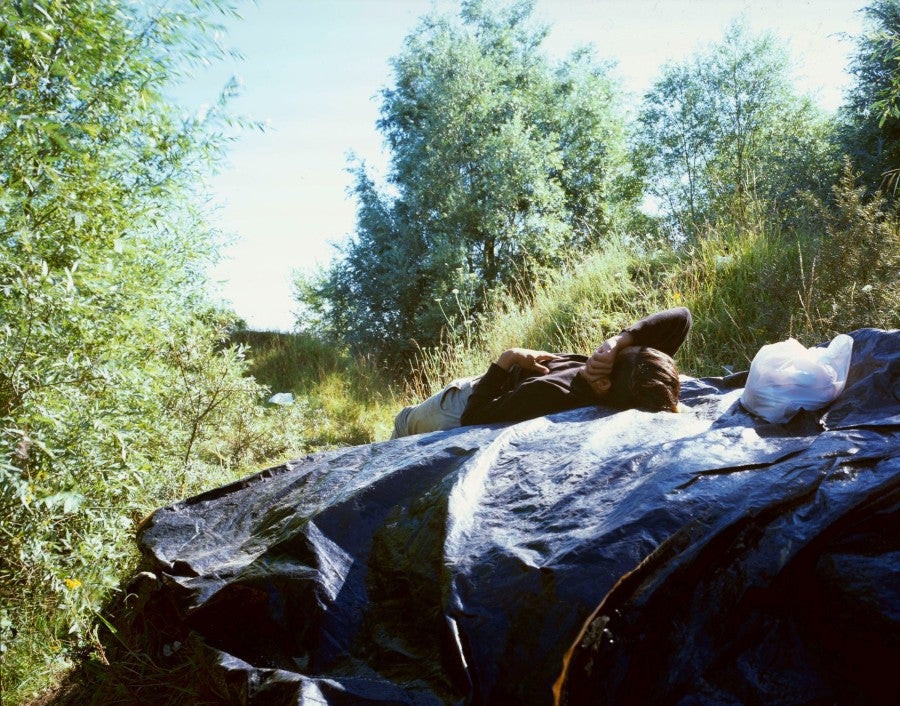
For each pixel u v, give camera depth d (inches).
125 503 122.8
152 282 147.7
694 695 67.7
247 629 92.3
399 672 78.4
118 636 107.4
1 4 95.4
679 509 78.8
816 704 65.6
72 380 104.7
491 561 81.4
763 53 741.3
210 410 188.1
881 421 90.9
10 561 98.3
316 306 703.1
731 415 117.3
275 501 123.3
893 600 65.9
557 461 102.5
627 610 70.7
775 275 223.6
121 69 118.4
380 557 94.7
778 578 71.3
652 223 770.8
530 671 69.4
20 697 102.9
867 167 364.2
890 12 367.9
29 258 98.1
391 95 743.1
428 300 603.8
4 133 102.0
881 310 186.2
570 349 266.2
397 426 171.8
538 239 602.9
